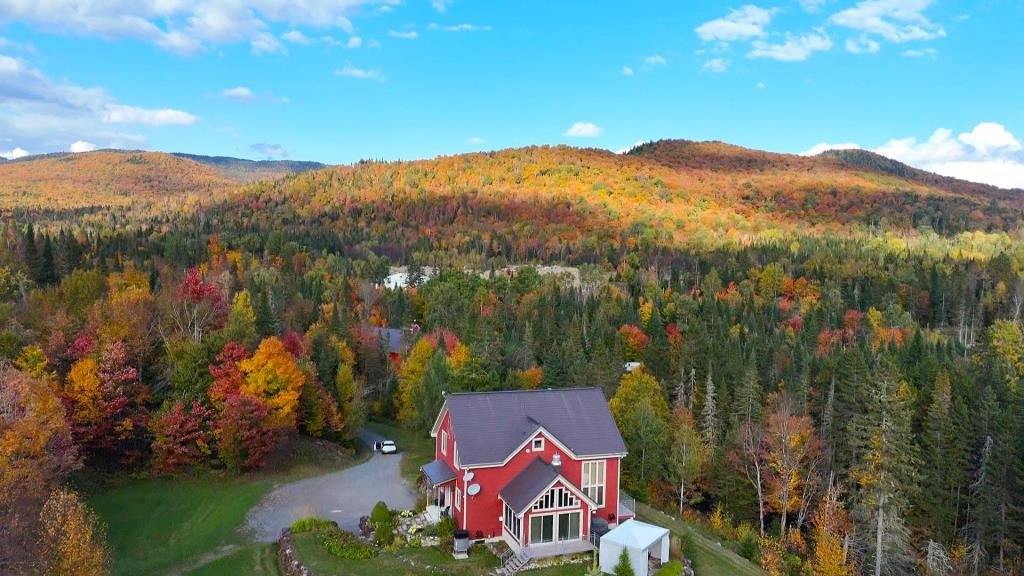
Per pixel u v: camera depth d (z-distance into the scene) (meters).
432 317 109.81
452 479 41.56
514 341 87.38
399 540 39.16
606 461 42.72
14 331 54.81
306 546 38.12
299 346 72.12
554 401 44.62
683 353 82.00
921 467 57.75
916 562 53.69
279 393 55.28
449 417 42.84
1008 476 54.25
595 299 137.38
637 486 59.47
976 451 59.06
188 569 37.09
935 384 65.06
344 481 53.81
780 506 58.59
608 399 70.69
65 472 39.38
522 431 42.00
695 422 71.06
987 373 73.38
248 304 79.56
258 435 53.41
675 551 39.19
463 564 36.41
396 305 124.62
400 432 74.25
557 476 38.31
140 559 38.56
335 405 64.62
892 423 49.41
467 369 68.12
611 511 42.91
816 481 58.38
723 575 39.31
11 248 120.75
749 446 61.88
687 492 63.28
